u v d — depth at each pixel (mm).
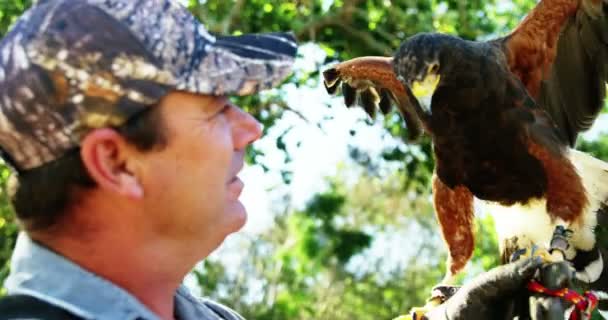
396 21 9336
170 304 2139
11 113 1862
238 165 2213
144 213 2000
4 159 1947
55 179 1915
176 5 2008
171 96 1979
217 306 2420
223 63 2012
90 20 1874
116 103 1888
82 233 1963
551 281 2615
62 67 1845
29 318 1801
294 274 13328
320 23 9289
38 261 1932
